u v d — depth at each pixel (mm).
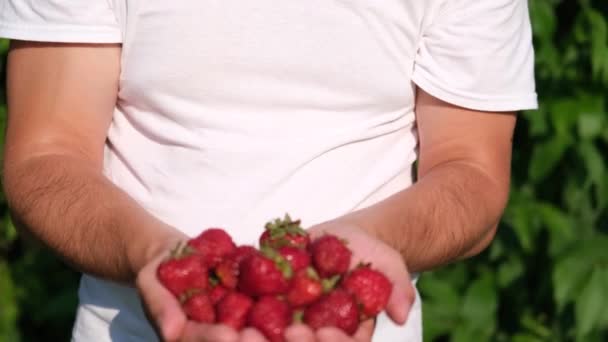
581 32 3143
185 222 1937
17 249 3646
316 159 1954
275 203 1937
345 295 1678
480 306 3266
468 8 1977
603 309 3094
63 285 3604
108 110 1973
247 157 1938
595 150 3176
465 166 2008
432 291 3289
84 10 1917
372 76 1958
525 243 3141
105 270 1848
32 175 1910
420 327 2084
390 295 1713
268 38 1917
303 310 1697
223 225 1933
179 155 1948
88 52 1941
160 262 1717
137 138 1980
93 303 2018
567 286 3102
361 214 1892
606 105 3150
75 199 1875
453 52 1984
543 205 3203
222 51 1915
